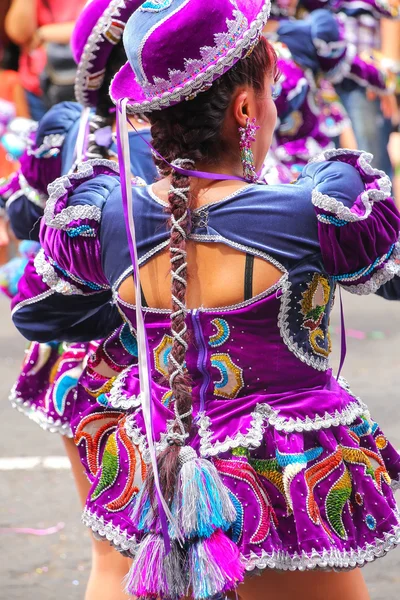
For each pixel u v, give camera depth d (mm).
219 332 2967
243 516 2898
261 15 2982
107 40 4102
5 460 6949
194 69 2947
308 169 3045
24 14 11516
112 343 3477
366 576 5285
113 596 3992
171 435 2906
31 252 4957
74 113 4453
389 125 9469
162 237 3041
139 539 3094
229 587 2824
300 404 2969
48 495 6398
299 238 2932
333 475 2955
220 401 2996
